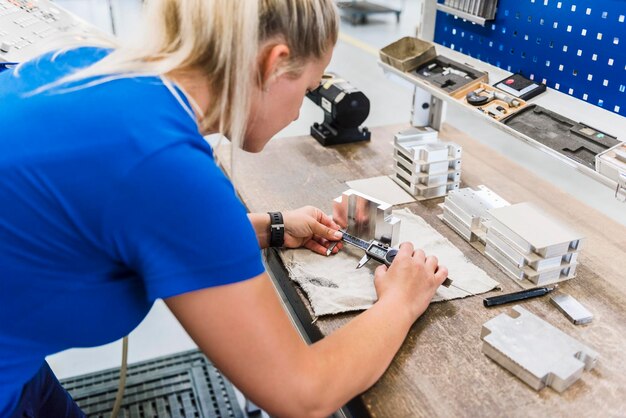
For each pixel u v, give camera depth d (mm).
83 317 680
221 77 667
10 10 1719
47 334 693
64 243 615
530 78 1308
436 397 761
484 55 1455
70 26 1738
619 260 1079
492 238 1056
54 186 585
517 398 759
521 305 947
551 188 1354
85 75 651
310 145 1554
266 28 654
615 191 981
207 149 654
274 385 672
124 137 584
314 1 679
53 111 612
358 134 1568
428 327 888
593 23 1119
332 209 1227
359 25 5258
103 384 1808
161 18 678
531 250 983
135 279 682
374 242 1074
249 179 1355
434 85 1354
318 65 749
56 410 1048
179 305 632
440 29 1609
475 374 799
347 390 729
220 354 659
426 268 926
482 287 981
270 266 1108
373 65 3984
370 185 1341
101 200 580
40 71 718
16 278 633
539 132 1136
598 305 950
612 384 784
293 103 761
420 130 1376
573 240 981
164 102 627
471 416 730
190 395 1778
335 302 935
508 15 1337
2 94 692
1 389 695
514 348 807
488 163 1473
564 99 1215
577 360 785
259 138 791
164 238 595
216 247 607
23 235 607
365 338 780
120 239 598
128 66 654
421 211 1243
